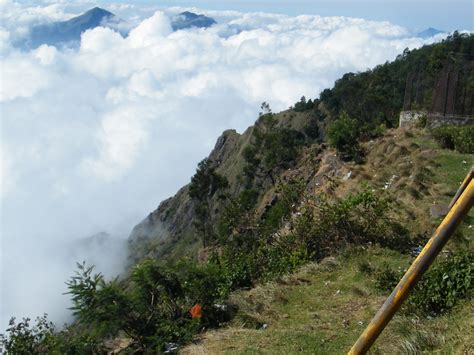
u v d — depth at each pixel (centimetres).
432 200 1555
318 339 836
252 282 1339
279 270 1338
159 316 1002
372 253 1255
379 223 1422
